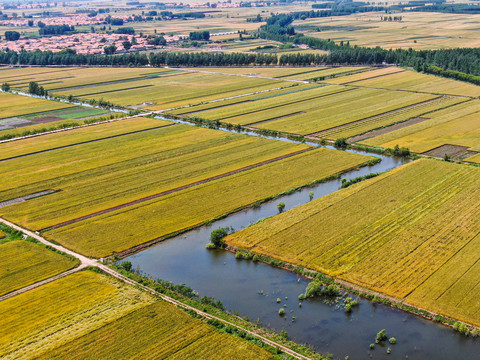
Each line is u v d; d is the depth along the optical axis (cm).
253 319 9138
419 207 12962
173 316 9069
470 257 10606
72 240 11906
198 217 12925
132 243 11738
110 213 13250
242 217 12988
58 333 8681
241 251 11312
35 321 9000
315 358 8094
